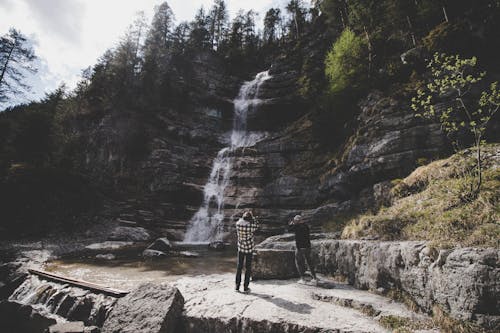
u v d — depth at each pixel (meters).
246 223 6.60
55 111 32.72
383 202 11.25
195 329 5.15
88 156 26.06
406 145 13.12
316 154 22.77
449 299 4.32
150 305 5.34
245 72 48.41
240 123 36.06
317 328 4.37
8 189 18.52
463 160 8.49
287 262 8.05
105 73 34.47
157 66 35.75
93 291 7.17
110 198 23.02
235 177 24.91
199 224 22.22
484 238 4.57
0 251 13.79
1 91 32.47
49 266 10.82
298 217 7.47
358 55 20.50
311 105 29.41
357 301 5.39
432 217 6.57
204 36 53.00
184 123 32.25
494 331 3.66
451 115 12.02
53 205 19.77
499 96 7.24
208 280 7.88
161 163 25.39
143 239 18.94
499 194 5.66
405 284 5.32
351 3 23.48
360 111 18.16
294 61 38.56
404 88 15.03
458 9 16.34
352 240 7.46
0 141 23.06
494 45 12.34
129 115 29.11
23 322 6.82
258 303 5.54
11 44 33.62
